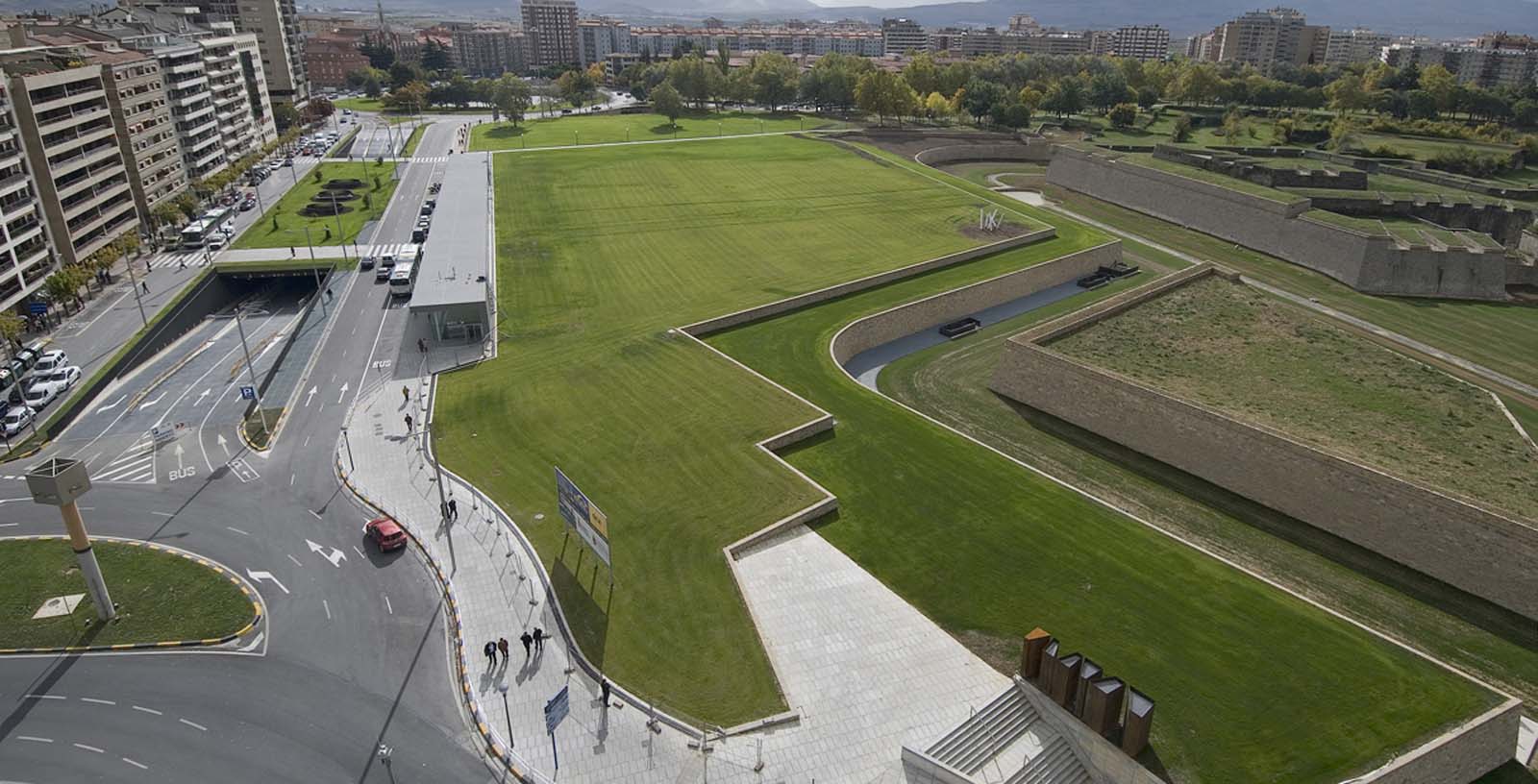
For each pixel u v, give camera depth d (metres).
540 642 45.34
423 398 73.69
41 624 47.16
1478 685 43.09
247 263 111.69
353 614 48.25
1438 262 111.25
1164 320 85.38
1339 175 148.62
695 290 98.31
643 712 41.62
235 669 44.28
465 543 53.94
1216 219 137.50
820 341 85.06
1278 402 67.88
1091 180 163.62
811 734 40.56
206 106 150.62
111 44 132.75
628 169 163.75
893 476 61.97
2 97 91.94
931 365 86.94
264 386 76.69
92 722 41.00
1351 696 42.25
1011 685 43.22
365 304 98.12
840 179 158.12
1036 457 68.94
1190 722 40.53
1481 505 52.59
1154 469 67.25
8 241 90.44
